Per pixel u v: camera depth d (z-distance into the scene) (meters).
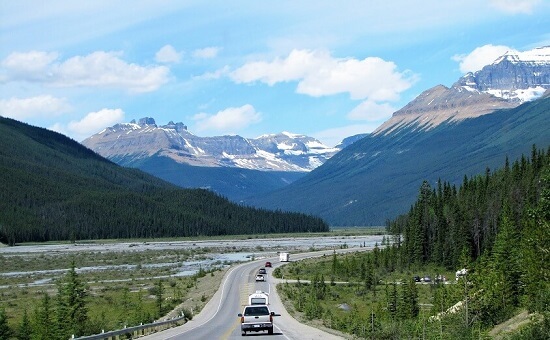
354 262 131.00
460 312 51.69
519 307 53.91
